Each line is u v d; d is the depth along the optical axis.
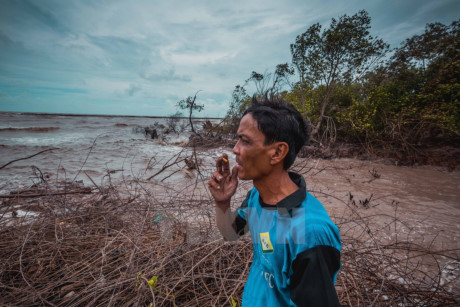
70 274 2.08
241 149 0.72
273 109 0.71
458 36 9.56
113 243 2.50
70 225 2.90
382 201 4.35
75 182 5.26
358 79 10.97
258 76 9.20
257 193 0.91
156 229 2.88
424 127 8.78
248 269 2.11
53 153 8.80
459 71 8.52
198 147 10.66
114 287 1.81
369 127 9.52
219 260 2.11
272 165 0.72
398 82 11.16
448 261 2.58
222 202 0.97
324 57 10.83
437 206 4.14
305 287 0.59
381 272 2.21
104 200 3.77
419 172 6.53
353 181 5.64
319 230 0.61
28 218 3.14
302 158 8.30
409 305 1.87
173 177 5.97
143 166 7.16
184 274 1.97
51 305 1.77
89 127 24.08
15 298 1.81
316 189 4.96
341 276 2.07
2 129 17.75
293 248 0.64
